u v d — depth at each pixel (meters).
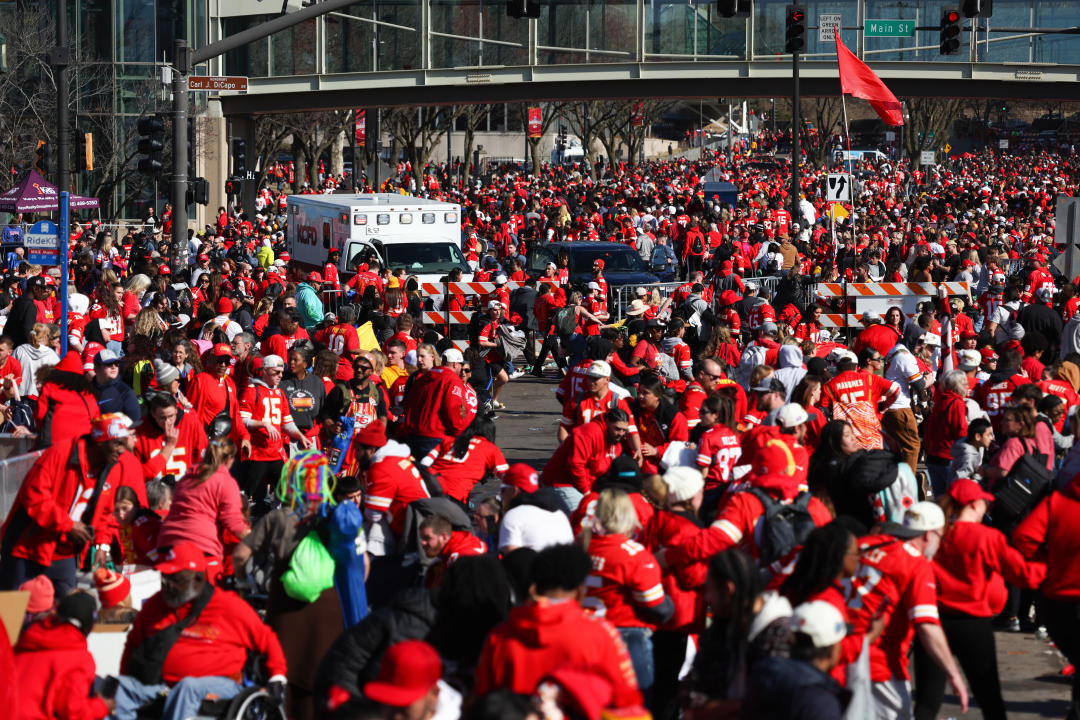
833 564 15.66
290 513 19.88
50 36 106.00
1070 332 45.91
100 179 112.44
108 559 23.23
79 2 110.62
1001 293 54.22
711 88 122.69
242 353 36.53
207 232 96.69
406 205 74.00
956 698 21.73
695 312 57.00
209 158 122.44
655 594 17.70
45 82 105.88
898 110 74.38
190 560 17.70
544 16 121.50
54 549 22.59
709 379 30.06
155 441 26.66
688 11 120.62
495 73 121.31
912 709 18.75
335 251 70.31
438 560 21.06
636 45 121.00
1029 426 24.27
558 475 26.31
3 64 108.56
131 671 17.70
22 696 15.39
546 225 110.88
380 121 195.00
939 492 30.91
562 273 71.31
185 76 61.03
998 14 121.69
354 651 16.20
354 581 20.12
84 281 69.38
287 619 19.83
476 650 15.84
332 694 15.00
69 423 28.05
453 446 27.33
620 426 25.55
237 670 17.81
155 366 29.00
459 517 21.25
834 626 13.55
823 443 22.97
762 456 21.50
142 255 67.69
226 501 22.22
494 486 37.34
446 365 31.25
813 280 61.66
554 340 58.59
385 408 33.81
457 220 74.94
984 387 31.92
